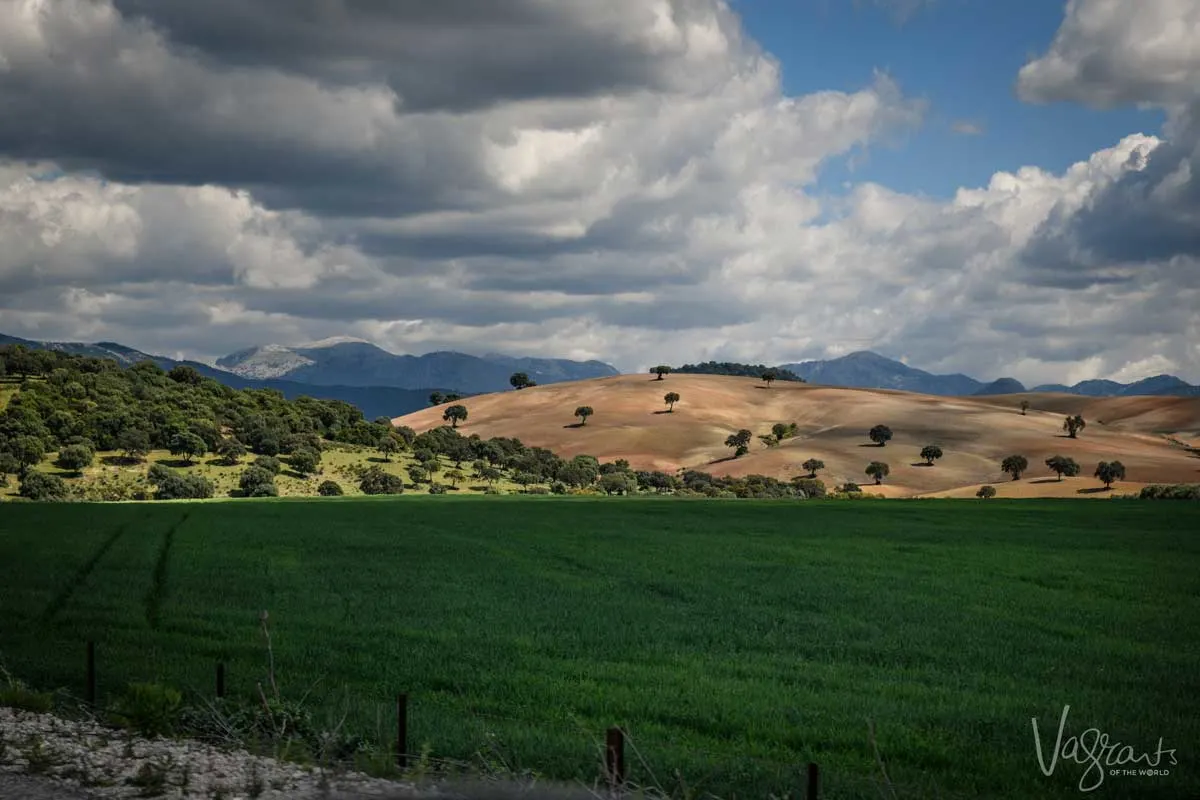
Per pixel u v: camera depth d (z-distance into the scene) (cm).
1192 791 1443
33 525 6228
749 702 1977
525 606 3338
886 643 2723
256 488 14675
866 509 8450
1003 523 6994
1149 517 7450
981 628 2978
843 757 1603
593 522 7056
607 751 1070
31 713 1395
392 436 19538
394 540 5628
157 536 5622
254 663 2295
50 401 18188
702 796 1286
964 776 1503
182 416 18188
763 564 4631
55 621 2877
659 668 2350
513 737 1581
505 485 17325
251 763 1174
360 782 1135
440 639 2700
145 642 2538
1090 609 3369
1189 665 2464
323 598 3481
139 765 1129
